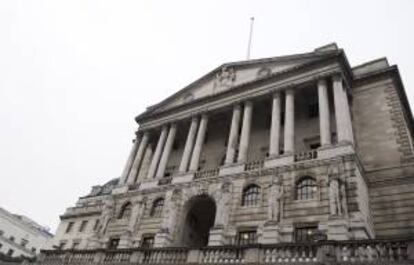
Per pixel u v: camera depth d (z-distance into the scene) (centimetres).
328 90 3681
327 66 3538
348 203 2570
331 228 2472
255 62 4322
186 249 2666
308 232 2659
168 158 4606
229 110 4178
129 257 2927
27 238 9062
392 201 2886
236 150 3972
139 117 4953
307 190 2884
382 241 1984
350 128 3103
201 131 4144
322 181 2811
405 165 3008
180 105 4534
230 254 2444
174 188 3688
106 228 3903
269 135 3991
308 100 3966
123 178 4400
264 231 2758
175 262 2648
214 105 4234
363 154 3272
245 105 3953
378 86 3634
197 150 3978
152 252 2838
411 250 1877
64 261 3366
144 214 3728
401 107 3425
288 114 3488
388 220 2812
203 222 3791
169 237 3328
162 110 4759
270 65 4194
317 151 3022
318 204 2723
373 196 2984
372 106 3541
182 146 4706
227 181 3347
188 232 3581
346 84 3547
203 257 2542
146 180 4100
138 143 4788
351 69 3741
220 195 3269
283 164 3119
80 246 5475
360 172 2861
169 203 3591
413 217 2733
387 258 1936
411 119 3778
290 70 3744
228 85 4384
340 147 2898
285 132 3384
